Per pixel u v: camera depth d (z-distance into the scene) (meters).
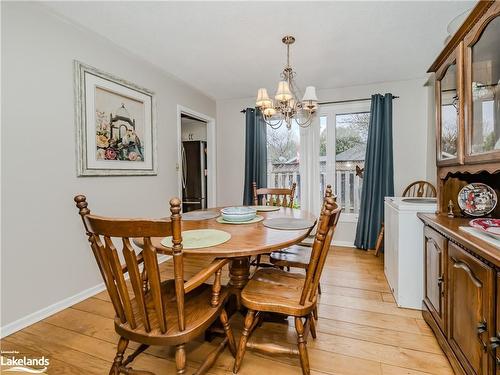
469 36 1.36
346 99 3.62
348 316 1.91
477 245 1.06
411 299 2.00
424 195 3.20
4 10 1.70
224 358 1.50
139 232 0.96
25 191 1.82
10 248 1.74
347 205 3.75
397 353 1.51
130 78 2.68
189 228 1.71
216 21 2.08
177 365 1.10
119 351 1.21
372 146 3.38
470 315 1.15
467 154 1.41
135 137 2.73
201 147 4.44
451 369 1.38
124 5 1.88
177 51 2.60
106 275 1.12
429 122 3.21
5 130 1.71
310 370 1.39
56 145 2.01
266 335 1.69
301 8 1.91
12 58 1.74
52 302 1.98
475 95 1.37
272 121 4.08
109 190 2.46
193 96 3.74
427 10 1.93
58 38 2.02
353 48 2.52
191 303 1.33
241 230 1.64
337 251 3.46
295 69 3.03
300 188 3.90
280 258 1.96
